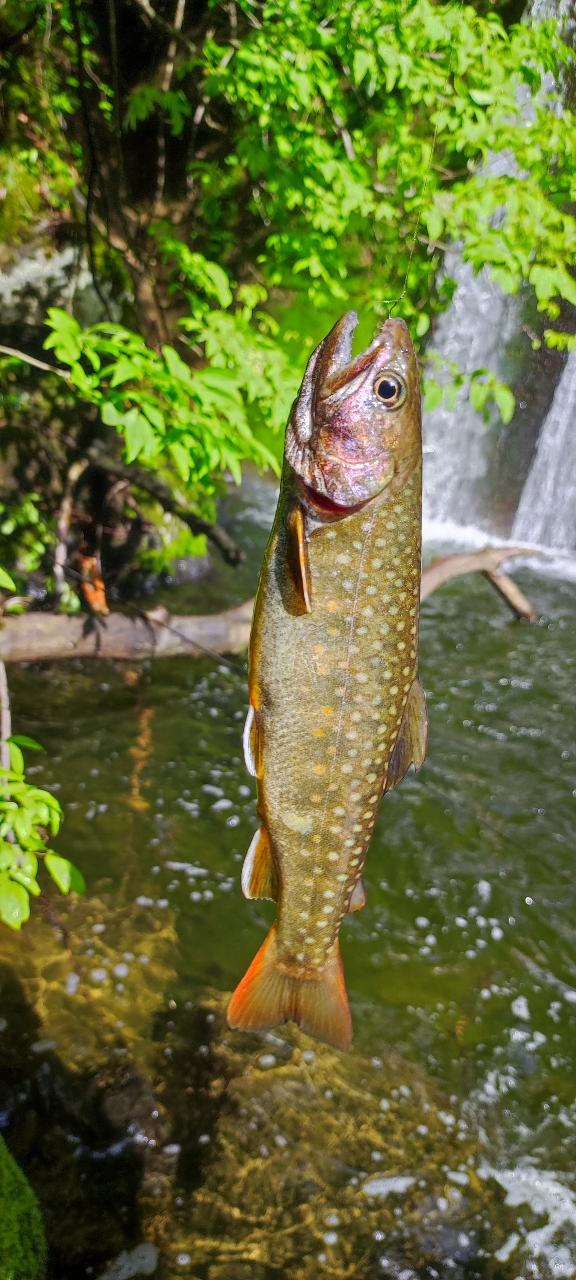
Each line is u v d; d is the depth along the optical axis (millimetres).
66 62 1049
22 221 1032
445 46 819
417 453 281
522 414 1784
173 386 547
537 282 781
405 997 670
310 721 288
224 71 861
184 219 1295
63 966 632
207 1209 496
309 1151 538
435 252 1121
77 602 1080
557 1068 625
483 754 1008
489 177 806
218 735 952
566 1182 545
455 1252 498
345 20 810
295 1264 476
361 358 274
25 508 1066
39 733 904
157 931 685
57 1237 467
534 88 838
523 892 795
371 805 303
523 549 1156
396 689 293
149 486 1101
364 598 281
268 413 705
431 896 780
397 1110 576
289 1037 612
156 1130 531
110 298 1113
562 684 1175
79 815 798
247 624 1044
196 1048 588
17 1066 550
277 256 941
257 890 311
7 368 1050
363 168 886
